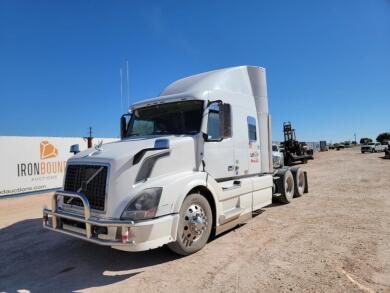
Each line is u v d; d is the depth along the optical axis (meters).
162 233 4.35
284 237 5.80
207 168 5.57
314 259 4.65
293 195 10.01
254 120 7.25
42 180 14.84
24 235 6.81
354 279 3.94
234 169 6.32
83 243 5.96
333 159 34.84
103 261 4.96
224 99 6.24
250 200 6.70
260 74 7.64
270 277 4.09
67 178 5.02
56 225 4.85
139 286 4.01
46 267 4.84
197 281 4.07
